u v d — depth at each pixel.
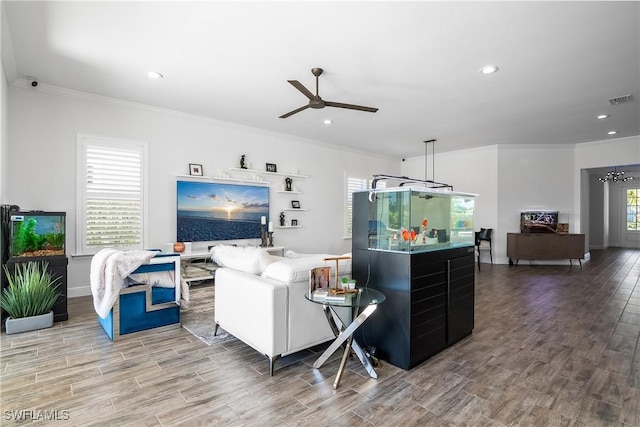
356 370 2.47
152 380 2.28
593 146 7.20
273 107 4.96
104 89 4.26
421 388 2.21
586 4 2.50
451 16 2.65
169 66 3.59
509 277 5.99
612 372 2.43
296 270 2.49
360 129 6.20
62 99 4.24
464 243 3.16
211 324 3.43
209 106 4.92
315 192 7.25
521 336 3.16
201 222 5.48
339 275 2.87
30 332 3.15
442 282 2.80
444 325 2.83
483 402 2.05
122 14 2.65
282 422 1.84
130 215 4.77
